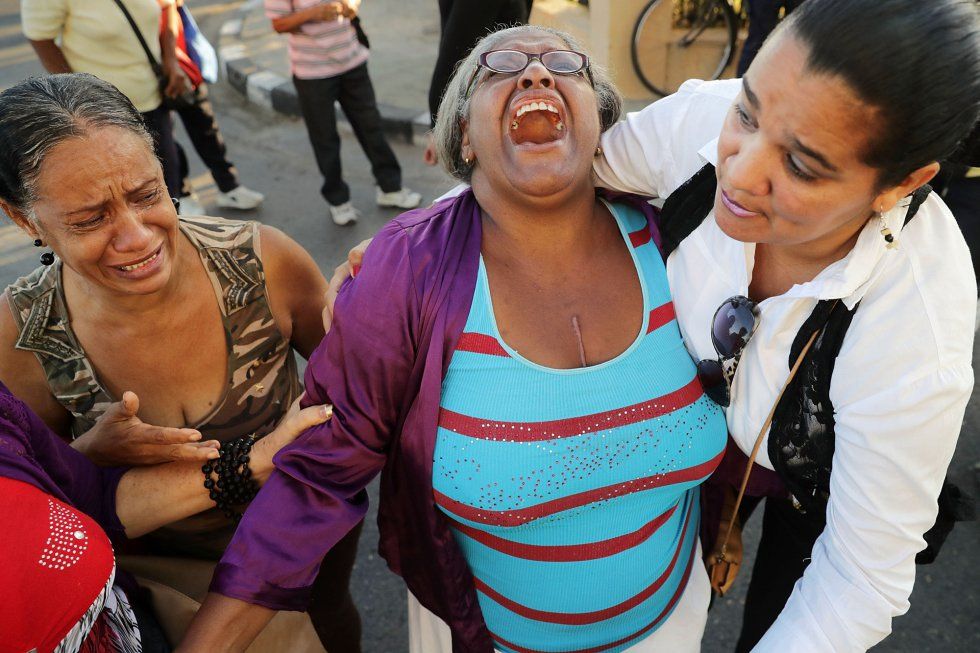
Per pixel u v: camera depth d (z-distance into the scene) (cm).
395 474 121
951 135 79
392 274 110
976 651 207
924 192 97
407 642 219
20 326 122
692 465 118
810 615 112
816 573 116
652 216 125
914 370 97
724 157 92
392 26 669
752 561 233
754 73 84
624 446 113
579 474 112
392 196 423
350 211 413
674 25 487
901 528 105
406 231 114
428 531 121
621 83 500
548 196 106
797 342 107
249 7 743
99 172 102
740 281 112
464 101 113
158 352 127
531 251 113
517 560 122
